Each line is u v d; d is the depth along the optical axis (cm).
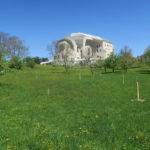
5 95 4759
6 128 2428
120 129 2414
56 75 8781
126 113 3147
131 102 4022
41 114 3120
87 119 2842
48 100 4219
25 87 5862
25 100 4225
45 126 2512
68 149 1877
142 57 13038
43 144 1966
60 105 3753
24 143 2020
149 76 8481
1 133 2266
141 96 4650
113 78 7738
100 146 1945
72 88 5756
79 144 1972
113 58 10675
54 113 3184
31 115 3059
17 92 5116
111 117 2922
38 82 6838
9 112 3228
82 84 6388
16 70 10325
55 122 2703
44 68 12338
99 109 3425
